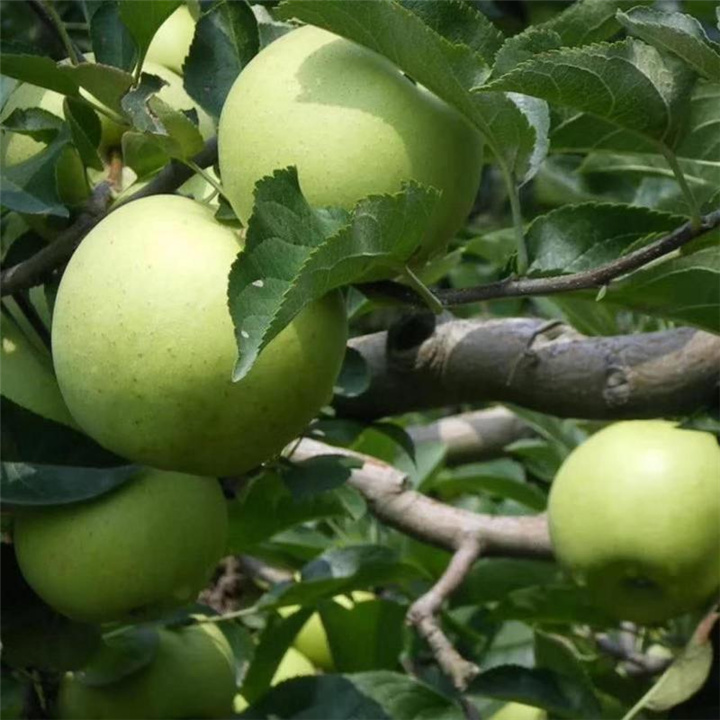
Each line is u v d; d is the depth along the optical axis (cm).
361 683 142
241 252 118
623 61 121
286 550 163
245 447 123
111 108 128
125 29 132
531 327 149
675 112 122
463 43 126
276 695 142
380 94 122
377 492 158
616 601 153
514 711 151
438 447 171
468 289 125
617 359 146
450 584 154
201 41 129
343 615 156
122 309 121
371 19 121
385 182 122
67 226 132
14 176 130
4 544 135
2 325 132
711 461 150
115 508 131
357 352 142
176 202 123
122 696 144
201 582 133
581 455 152
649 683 157
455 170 123
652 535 149
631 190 170
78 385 122
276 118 122
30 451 131
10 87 133
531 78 121
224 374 121
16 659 137
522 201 175
